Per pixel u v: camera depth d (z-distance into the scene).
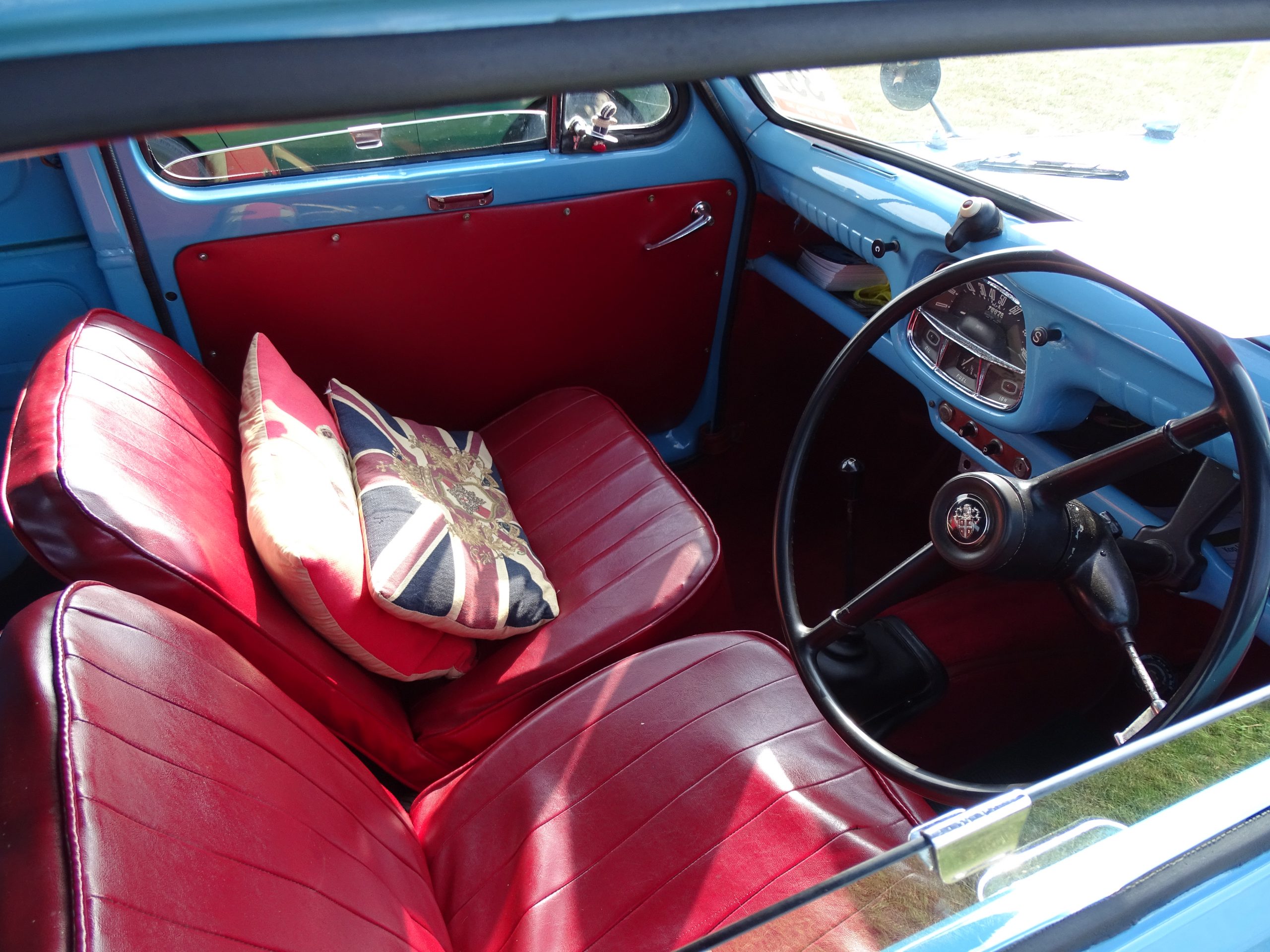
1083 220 1.27
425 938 0.91
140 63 0.28
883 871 0.52
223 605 0.98
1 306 1.52
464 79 0.31
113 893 0.57
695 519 1.53
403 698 1.38
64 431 0.96
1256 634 1.14
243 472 1.23
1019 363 1.40
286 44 0.28
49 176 1.45
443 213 1.71
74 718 0.65
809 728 1.18
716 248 2.06
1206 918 0.58
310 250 1.64
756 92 1.89
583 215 1.85
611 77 0.32
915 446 2.04
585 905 1.00
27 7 0.26
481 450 1.77
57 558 0.91
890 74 1.49
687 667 1.25
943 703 1.47
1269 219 0.90
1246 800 0.63
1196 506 1.09
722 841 1.04
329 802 0.91
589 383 2.12
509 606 1.35
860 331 1.18
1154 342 1.13
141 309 1.58
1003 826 0.54
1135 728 0.89
